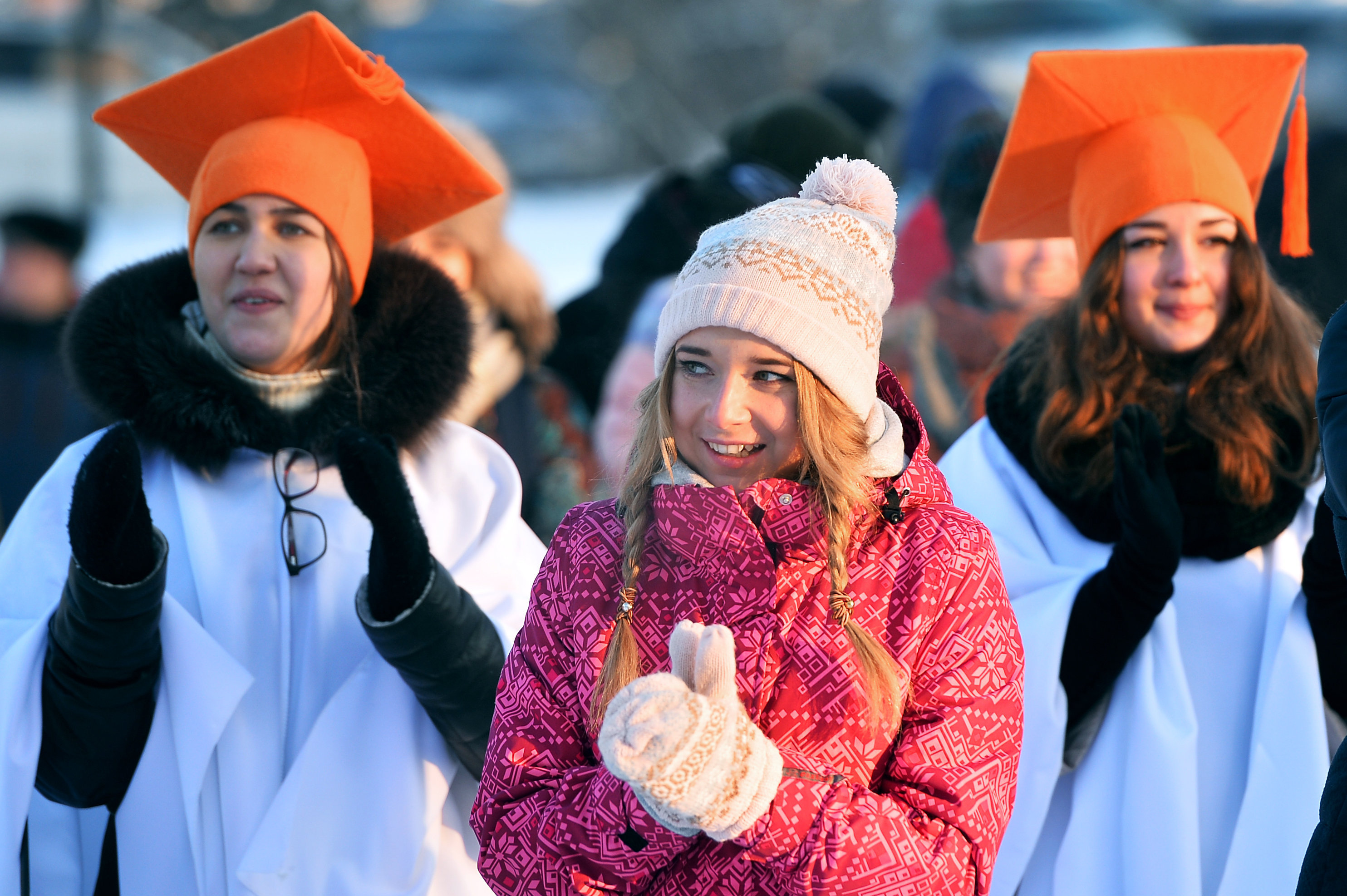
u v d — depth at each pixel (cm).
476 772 549
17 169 2734
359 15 3972
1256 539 584
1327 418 452
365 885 529
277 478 564
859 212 443
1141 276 603
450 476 600
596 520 457
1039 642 565
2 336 1130
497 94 4103
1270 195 965
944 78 1573
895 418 454
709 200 993
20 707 513
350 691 545
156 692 536
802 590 423
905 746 412
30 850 557
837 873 382
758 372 428
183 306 592
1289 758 548
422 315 593
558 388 959
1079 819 564
